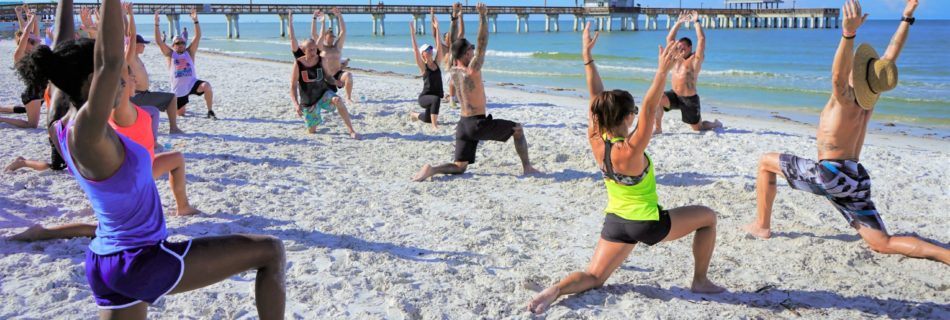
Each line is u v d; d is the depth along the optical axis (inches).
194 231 216.4
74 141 92.4
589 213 249.9
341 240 213.5
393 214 245.1
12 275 174.9
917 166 335.0
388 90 657.6
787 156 206.8
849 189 194.2
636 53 1664.6
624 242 168.2
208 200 255.1
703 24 4156.0
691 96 418.3
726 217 242.5
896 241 196.2
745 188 282.0
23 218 225.8
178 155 226.4
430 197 270.4
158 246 102.6
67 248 195.8
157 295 103.3
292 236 217.2
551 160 341.7
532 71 1110.4
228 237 109.6
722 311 164.2
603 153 158.6
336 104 398.3
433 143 385.4
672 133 425.4
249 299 166.9
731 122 522.9
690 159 348.5
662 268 193.6
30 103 396.8
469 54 295.3
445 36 440.5
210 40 2957.7
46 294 163.6
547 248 212.1
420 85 743.7
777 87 840.3
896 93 779.4
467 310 163.9
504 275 188.2
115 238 100.9
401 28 5452.8
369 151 362.6
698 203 262.4
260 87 676.7
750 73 1049.5
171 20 3134.8
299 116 447.5
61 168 291.6
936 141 454.9
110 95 90.8
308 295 170.7
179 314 157.5
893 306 168.4
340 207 253.6
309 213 244.4
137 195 99.7
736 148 378.3
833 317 162.4
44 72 93.7
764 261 200.2
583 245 214.8
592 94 189.3
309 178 298.7
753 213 247.6
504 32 3897.6
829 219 240.4
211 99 458.9
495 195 274.2
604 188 283.1
